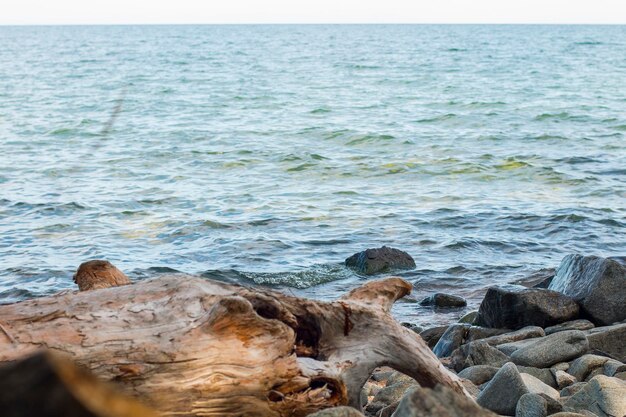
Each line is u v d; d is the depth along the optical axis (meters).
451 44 155.25
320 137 32.00
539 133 32.69
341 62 89.62
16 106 45.75
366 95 50.75
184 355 4.63
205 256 15.21
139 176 23.69
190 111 42.88
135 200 20.06
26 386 2.29
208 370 4.66
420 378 5.35
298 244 16.02
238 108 44.09
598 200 19.88
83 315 4.75
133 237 16.55
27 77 68.38
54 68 81.19
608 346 8.38
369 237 16.52
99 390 2.32
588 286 10.01
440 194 20.77
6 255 15.12
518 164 24.53
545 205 19.19
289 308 5.29
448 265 14.66
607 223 17.42
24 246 15.77
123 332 4.68
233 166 25.45
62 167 25.14
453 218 17.95
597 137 31.64
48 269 14.22
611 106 43.44
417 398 3.42
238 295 5.02
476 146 29.42
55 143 31.36
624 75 69.56
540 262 14.79
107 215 18.41
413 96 49.81
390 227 17.28
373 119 38.22
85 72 74.81
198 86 58.25
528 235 16.59
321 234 16.77
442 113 40.62
